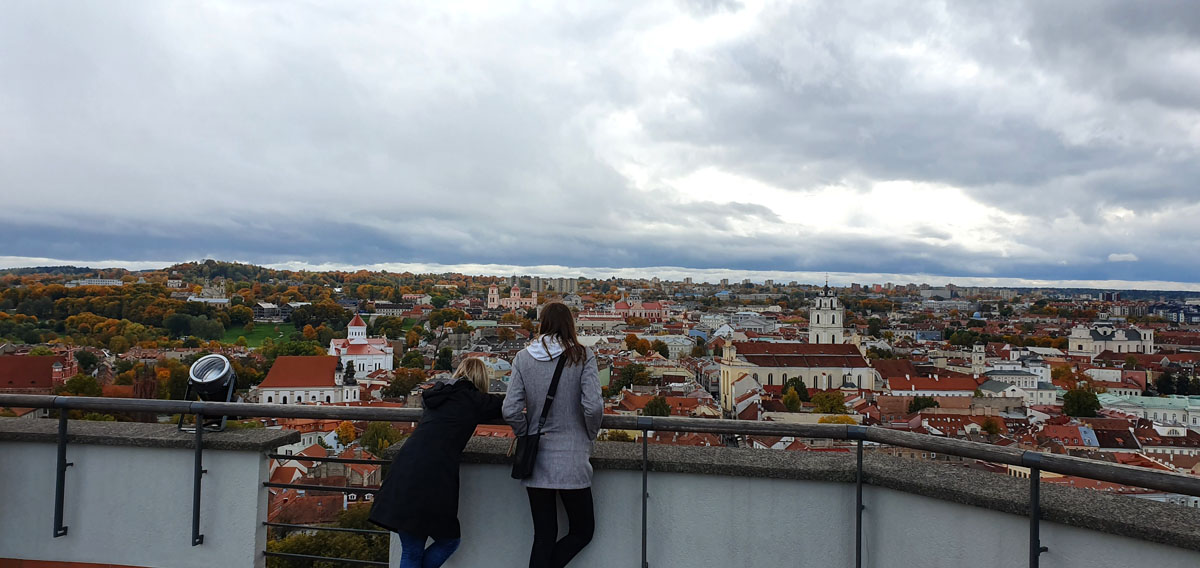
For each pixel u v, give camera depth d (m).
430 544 5.54
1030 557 4.44
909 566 5.09
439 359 180.12
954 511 4.88
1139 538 4.17
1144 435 88.50
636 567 5.59
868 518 5.33
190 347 188.00
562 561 5.18
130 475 6.16
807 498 5.39
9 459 6.39
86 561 6.23
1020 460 4.36
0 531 6.37
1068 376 169.00
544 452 5.05
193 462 6.04
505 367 132.25
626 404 98.88
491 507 5.67
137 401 5.91
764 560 5.44
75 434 6.21
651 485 5.55
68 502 6.26
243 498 5.96
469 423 5.29
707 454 5.67
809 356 138.75
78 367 126.88
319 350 187.75
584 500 5.21
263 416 5.77
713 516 5.48
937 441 4.72
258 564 6.00
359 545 16.66
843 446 6.22
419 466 5.00
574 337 5.23
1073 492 4.73
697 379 164.12
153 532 6.12
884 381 146.75
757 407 104.94
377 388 136.25
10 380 90.62
